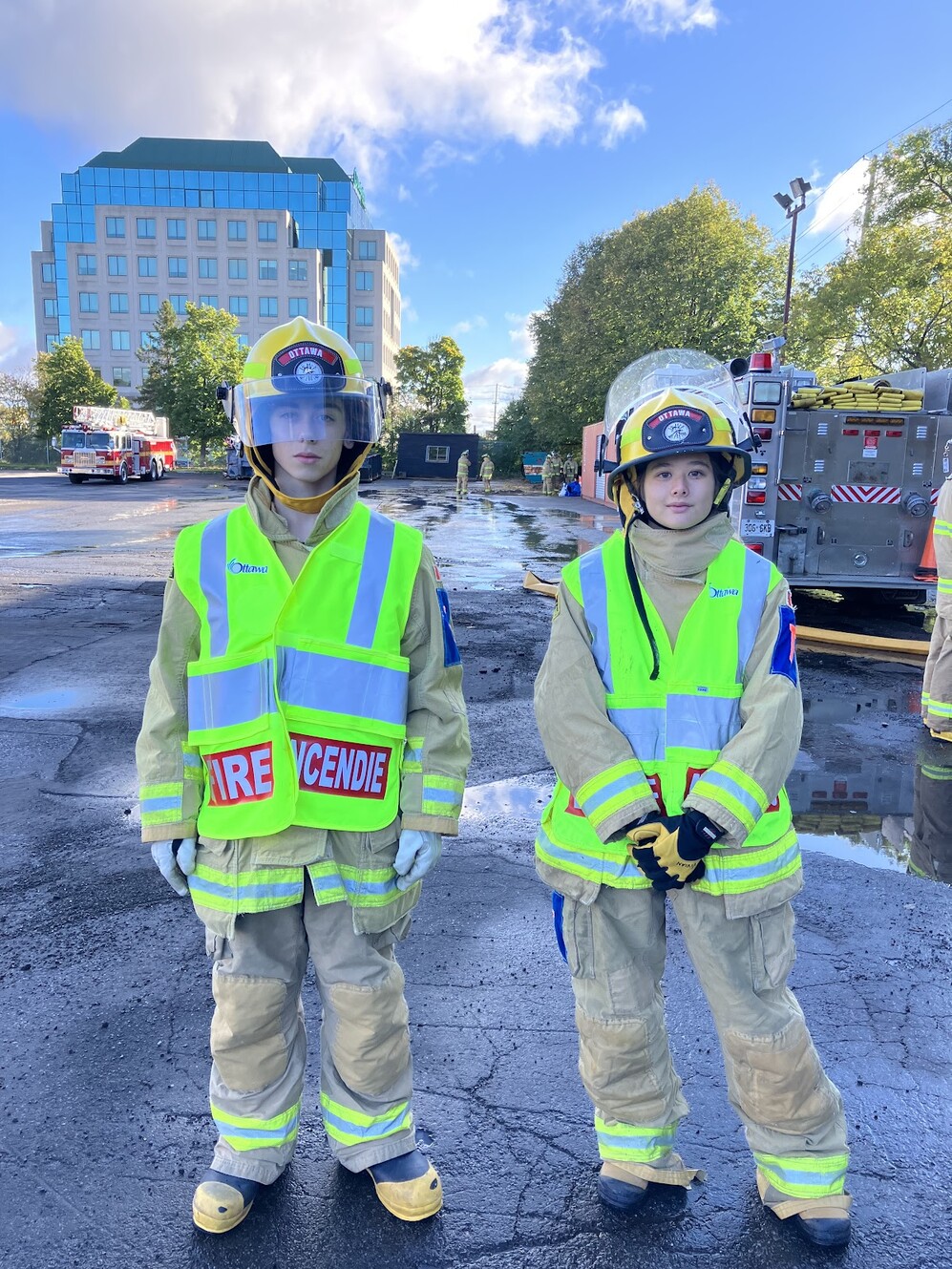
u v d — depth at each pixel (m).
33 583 11.35
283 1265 1.93
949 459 6.92
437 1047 2.64
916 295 24.86
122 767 5.00
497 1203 2.10
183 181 87.06
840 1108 2.06
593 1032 2.00
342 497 1.97
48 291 90.31
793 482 9.31
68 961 3.09
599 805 1.84
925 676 5.79
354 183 95.81
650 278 31.38
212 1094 2.08
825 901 3.54
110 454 36.41
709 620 1.92
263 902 1.87
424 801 1.95
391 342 105.81
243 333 88.06
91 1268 1.92
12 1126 2.31
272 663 1.87
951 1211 2.08
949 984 2.98
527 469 48.84
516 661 7.68
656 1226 2.04
